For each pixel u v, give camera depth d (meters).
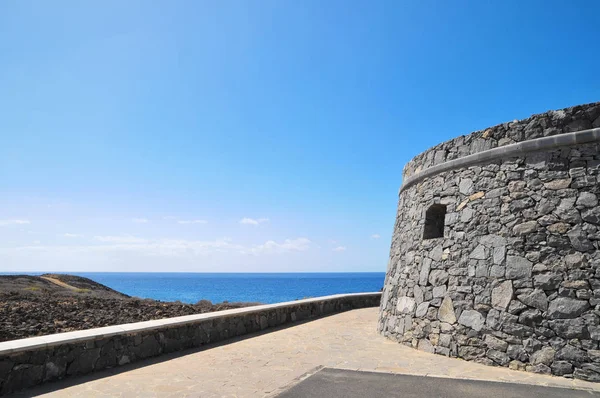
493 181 7.76
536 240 6.89
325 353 8.02
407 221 10.16
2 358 5.57
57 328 10.79
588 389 5.54
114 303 16.75
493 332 7.02
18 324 11.06
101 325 11.59
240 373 6.58
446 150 9.05
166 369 6.86
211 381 6.14
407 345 8.70
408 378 6.17
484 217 7.72
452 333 7.66
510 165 7.57
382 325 10.28
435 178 9.17
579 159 6.82
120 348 7.20
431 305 8.28
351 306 16.44
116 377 6.37
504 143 7.80
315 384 5.91
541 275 6.68
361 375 6.36
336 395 5.41
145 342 7.68
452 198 8.54
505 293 7.02
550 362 6.29
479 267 7.53
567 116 7.09
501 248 7.28
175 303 18.59
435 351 7.89
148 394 5.53
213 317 9.35
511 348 6.74
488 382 5.91
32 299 17.02
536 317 6.57
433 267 8.48
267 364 7.18
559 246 6.63
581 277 6.31
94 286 30.00
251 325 10.71
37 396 5.43
